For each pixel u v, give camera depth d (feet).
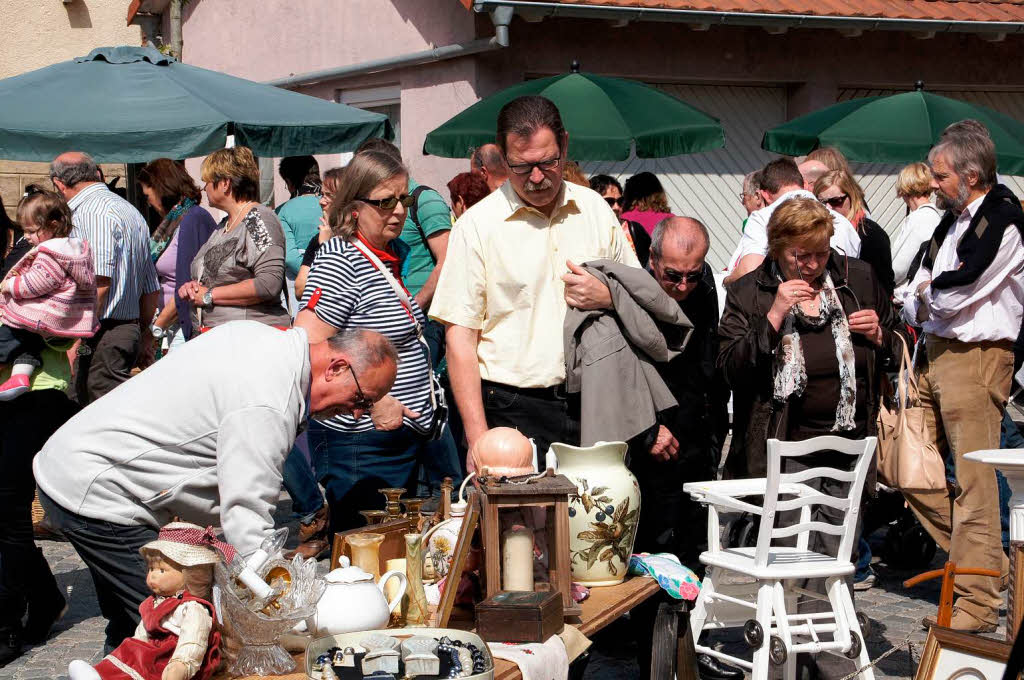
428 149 27.20
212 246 19.30
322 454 13.67
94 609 18.34
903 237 23.15
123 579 10.19
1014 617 9.81
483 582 10.34
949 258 16.65
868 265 15.01
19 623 16.30
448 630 9.06
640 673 13.84
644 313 12.71
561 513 10.22
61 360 16.62
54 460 10.25
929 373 16.87
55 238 16.88
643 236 20.34
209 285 19.12
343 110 25.46
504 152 12.38
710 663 14.88
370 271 13.74
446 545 10.48
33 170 41.27
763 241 19.11
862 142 26.68
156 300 21.80
